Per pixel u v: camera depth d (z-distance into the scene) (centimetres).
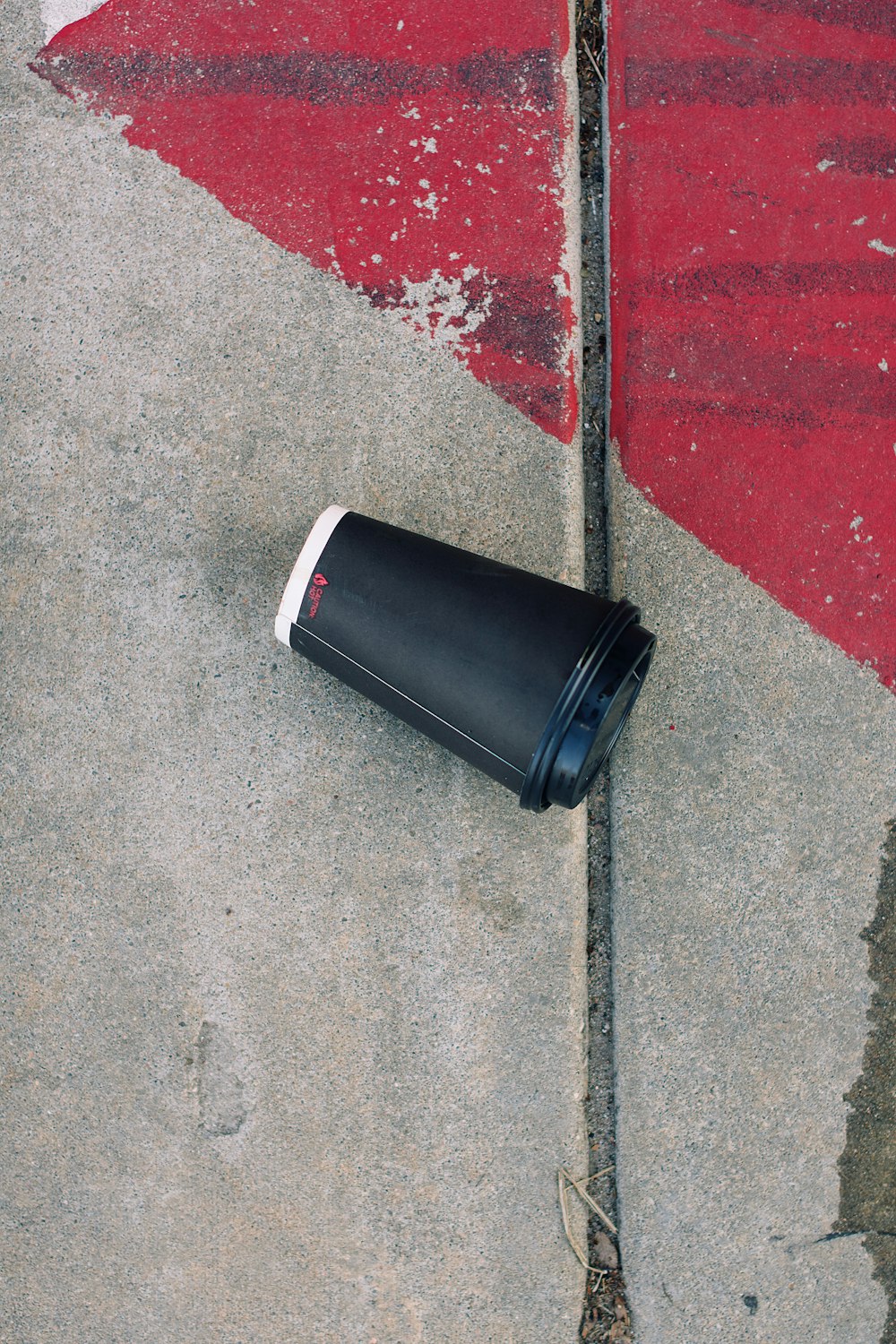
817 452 244
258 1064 224
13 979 225
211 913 225
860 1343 229
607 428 241
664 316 243
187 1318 221
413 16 242
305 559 200
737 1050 231
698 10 251
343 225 236
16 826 226
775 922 234
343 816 227
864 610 241
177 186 236
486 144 240
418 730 215
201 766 227
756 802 235
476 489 233
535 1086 225
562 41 243
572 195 240
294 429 232
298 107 239
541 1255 223
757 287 246
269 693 228
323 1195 222
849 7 254
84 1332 221
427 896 226
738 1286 227
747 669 238
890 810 238
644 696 234
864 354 247
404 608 195
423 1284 221
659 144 247
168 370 232
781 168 249
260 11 240
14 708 228
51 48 238
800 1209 230
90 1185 223
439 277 236
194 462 230
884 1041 235
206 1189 223
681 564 238
